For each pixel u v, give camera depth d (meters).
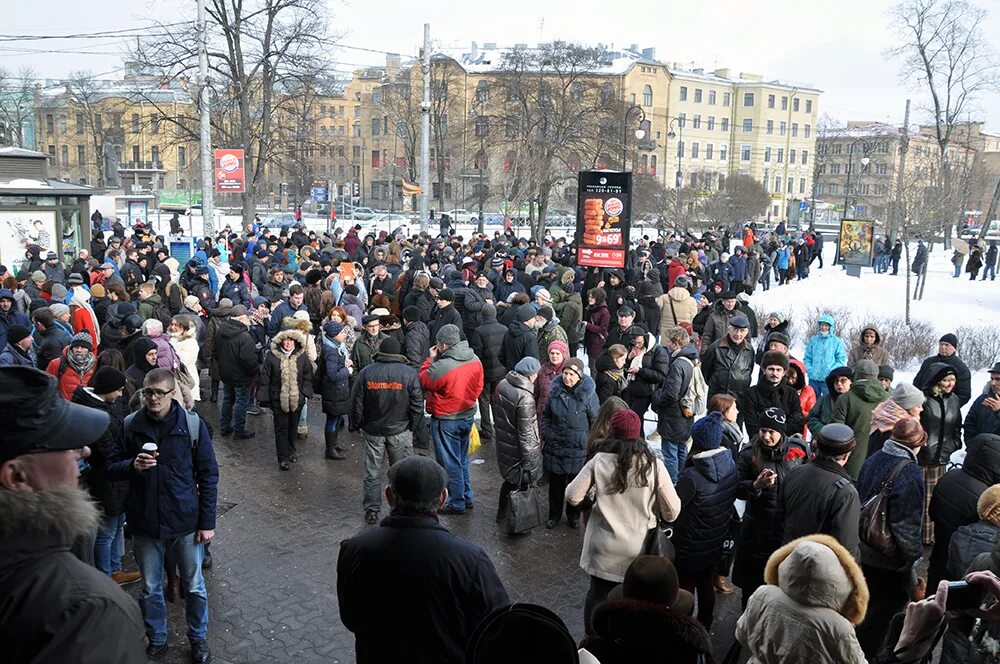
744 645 3.44
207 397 12.90
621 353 8.76
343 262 17.81
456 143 70.56
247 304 14.80
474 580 3.36
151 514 5.17
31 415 1.71
